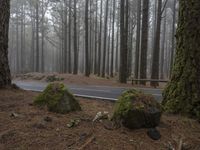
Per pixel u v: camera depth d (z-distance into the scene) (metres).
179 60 7.28
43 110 6.28
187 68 7.04
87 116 6.09
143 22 23.84
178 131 5.96
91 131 5.32
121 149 4.92
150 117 5.62
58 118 5.83
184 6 7.19
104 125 5.63
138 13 34.09
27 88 16.94
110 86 21.42
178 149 5.31
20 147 4.73
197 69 6.95
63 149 4.70
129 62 39.34
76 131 5.29
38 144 4.82
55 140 4.95
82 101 8.43
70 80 26.97
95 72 46.69
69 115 6.07
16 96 7.71
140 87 20.86
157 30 24.47
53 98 6.34
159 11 24.53
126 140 5.21
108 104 8.12
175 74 7.34
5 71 8.67
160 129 5.85
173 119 6.50
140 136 5.43
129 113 5.56
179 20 7.37
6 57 8.69
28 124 5.46
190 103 6.86
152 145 5.23
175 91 7.19
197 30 6.99
